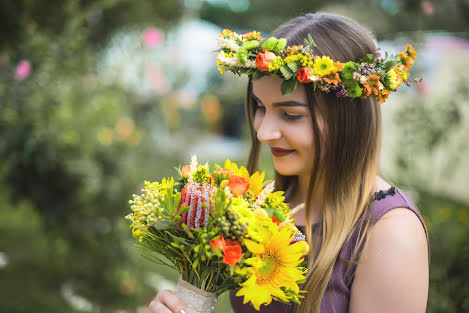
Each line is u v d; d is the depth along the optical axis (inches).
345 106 43.9
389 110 232.8
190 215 36.4
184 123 241.0
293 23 47.3
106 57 177.8
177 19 194.1
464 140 187.6
